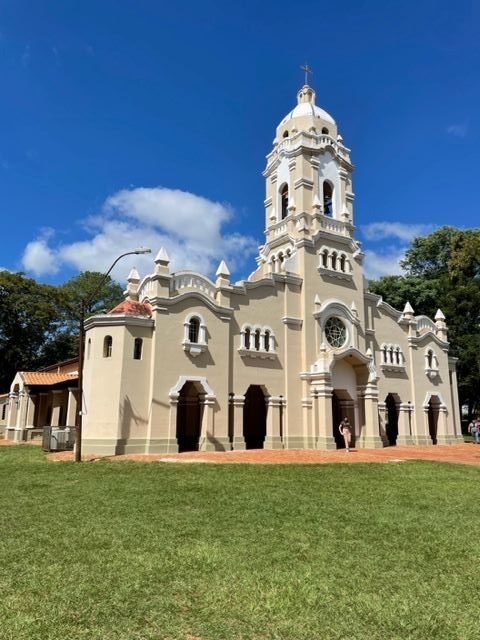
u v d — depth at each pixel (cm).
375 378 3694
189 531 1049
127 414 2720
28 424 4178
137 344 2841
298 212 3825
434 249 6431
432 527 1114
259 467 2106
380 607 676
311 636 592
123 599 689
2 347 5759
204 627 611
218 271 3247
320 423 3319
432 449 3547
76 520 1144
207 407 2975
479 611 671
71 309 6288
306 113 4138
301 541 985
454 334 5469
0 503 1351
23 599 686
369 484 1720
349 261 3950
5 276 5653
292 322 3519
